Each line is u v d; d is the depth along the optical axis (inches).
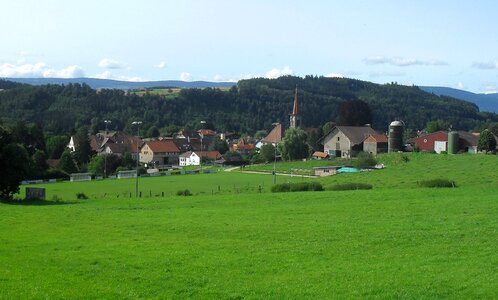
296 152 6451.8
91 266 1186.0
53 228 1668.3
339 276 1071.0
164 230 1594.5
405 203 1955.0
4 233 1585.9
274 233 1492.4
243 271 1128.2
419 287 984.3
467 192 2283.5
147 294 993.5
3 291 1002.1
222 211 1948.8
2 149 2682.1
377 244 1320.1
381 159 4623.5
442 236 1364.4
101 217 1883.6
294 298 956.6
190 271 1135.6
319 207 1956.2
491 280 1002.1
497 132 6692.9
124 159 6186.0
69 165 5989.2
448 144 5152.6
